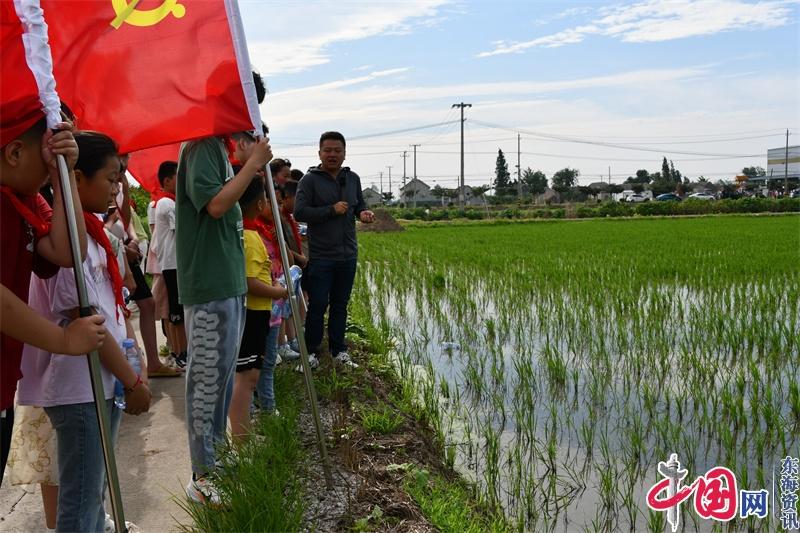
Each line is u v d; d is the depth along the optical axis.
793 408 6.21
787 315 10.17
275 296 4.87
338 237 7.16
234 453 4.30
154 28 3.93
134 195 17.72
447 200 109.12
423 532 4.03
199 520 3.79
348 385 6.50
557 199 94.69
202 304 4.11
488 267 16.22
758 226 35.19
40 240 2.90
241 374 4.84
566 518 4.56
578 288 12.41
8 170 2.75
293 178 8.78
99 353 3.09
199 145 4.06
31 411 3.62
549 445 5.33
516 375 7.64
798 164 89.19
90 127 3.92
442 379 7.02
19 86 2.71
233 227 4.22
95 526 3.25
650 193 90.50
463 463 5.39
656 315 9.94
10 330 2.60
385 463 4.97
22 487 4.54
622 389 7.07
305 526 4.00
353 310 10.48
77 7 3.78
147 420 5.69
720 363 7.86
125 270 5.33
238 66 4.02
